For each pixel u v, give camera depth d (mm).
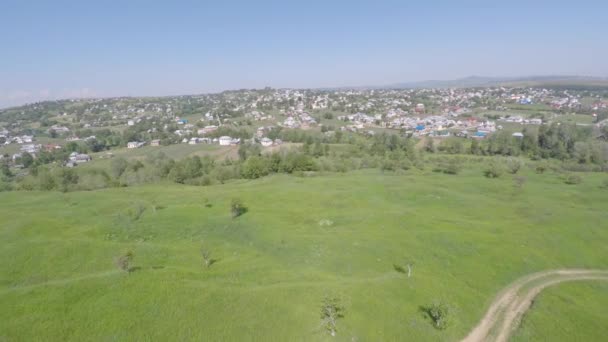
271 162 155250
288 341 33938
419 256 58500
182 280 42938
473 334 40781
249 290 41719
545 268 58531
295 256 57938
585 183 119938
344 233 67438
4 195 98062
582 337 40469
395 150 195375
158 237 68625
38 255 54344
